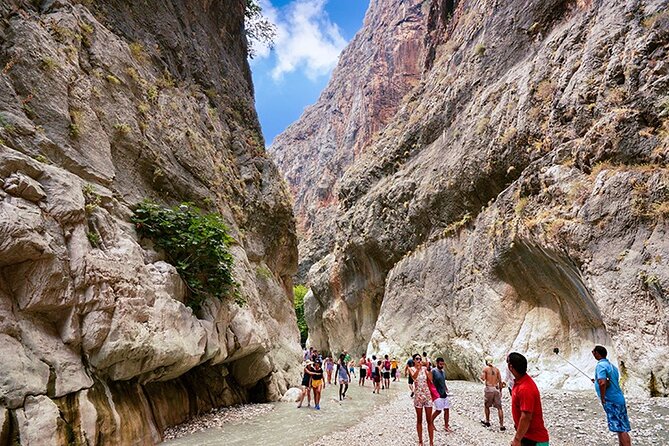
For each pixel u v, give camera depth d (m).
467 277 23.81
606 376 6.78
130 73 12.70
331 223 64.38
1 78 8.08
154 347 8.46
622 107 15.35
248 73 27.31
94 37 11.62
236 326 12.84
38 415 5.86
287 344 19.25
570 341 16.91
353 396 18.06
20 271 6.52
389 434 10.22
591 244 14.19
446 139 30.25
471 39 32.62
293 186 100.31
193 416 11.14
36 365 6.25
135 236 10.18
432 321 26.28
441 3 44.62
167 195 12.88
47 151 8.45
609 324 13.04
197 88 18.78
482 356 20.53
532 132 21.03
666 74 14.44
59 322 7.07
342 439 9.72
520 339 18.78
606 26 18.17
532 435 4.83
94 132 10.08
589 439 9.03
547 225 16.41
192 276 11.25
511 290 20.38
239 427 10.76
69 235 7.43
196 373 12.31
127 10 15.36
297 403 14.83
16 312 6.39
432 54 45.62
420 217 30.41
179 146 14.28
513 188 20.61
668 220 12.46
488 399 10.71
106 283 7.76
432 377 10.29
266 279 19.36
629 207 13.50
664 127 13.82
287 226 22.80
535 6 26.14
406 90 71.44
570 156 17.33
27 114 8.45
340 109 93.94
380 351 29.88
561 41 21.48
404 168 35.53
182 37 19.06
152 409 9.27
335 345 43.66
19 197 6.70
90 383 7.20
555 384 15.88
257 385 15.04
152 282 9.40
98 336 7.35
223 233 12.09
